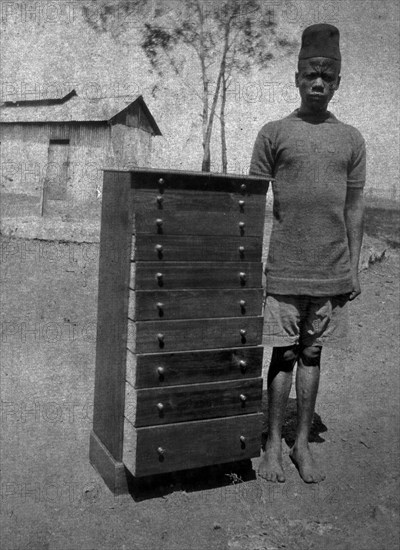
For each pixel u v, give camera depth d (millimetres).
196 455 2865
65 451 3285
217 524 2680
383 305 6234
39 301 5770
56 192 9508
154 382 2740
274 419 3211
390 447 3473
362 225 3219
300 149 2988
